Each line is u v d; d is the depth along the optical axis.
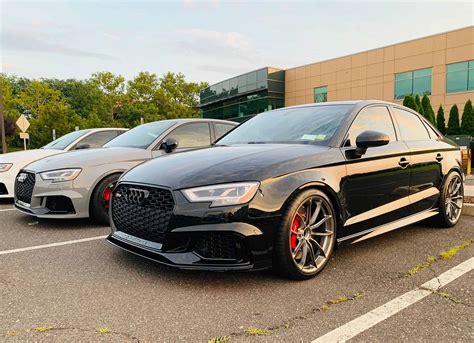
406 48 27.61
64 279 2.98
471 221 5.07
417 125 4.54
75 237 4.25
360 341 2.11
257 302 2.58
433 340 2.12
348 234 3.33
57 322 2.30
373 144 3.24
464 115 20.94
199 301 2.60
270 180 2.81
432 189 4.38
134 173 3.32
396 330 2.22
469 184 8.66
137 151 5.20
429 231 4.53
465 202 5.81
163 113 67.56
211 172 2.86
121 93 73.25
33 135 39.94
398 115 4.29
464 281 2.95
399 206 3.87
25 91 67.12
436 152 4.46
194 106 71.12
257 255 2.71
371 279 3.00
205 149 3.67
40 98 63.56
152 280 2.96
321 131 3.60
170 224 2.77
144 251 2.94
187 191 2.76
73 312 2.43
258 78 36.00
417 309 2.48
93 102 70.75
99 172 4.75
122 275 3.07
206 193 2.72
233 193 2.70
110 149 5.23
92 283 2.90
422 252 3.69
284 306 2.53
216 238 2.70
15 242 4.05
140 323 2.30
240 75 38.38
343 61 31.61
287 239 2.82
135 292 2.74
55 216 4.54
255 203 2.71
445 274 3.09
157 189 2.91
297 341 2.11
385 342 2.10
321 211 3.14
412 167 4.02
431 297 2.66
